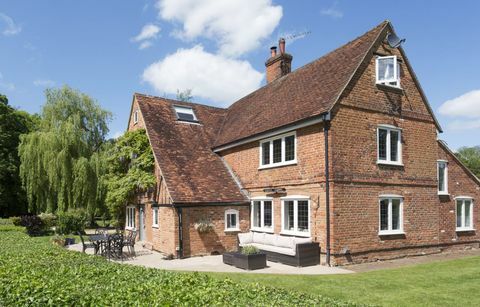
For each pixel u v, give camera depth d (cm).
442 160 1855
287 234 1619
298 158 1580
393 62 1588
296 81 1992
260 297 612
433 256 1639
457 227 1884
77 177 2894
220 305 542
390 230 1559
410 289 1019
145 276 737
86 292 575
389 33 1667
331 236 1401
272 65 2431
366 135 1534
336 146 1442
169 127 2231
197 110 2552
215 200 1791
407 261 1505
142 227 2197
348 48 1769
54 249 1088
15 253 984
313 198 1484
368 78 1575
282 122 1648
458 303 884
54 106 3269
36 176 2969
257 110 2125
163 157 1948
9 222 3006
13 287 582
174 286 648
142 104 2312
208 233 1759
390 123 1617
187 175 1889
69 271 740
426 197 1702
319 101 1545
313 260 1416
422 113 1739
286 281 1126
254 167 1881
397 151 1634
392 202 1591
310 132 1521
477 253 1756
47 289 575
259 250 1467
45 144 2923
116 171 2284
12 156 4222
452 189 1888
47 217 2825
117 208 2477
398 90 1661
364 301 900
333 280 1137
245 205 1888
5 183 4181
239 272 1301
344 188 1441
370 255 1480
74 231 2656
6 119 4281
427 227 1686
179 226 1681
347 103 1491
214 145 2222
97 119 3506
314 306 581
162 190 1848
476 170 5781
